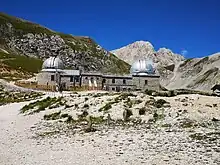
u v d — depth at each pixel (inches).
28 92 3941.9
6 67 7401.6
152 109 1644.9
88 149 1096.8
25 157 1064.8
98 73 4985.2
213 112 1546.5
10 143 1332.4
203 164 858.1
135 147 1067.9
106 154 1013.8
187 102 1718.8
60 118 1852.9
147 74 5036.9
